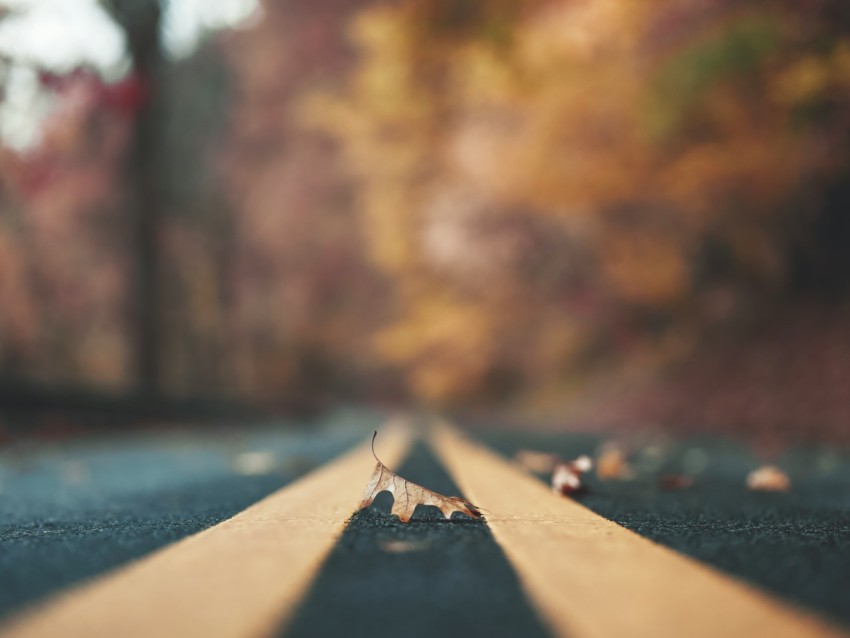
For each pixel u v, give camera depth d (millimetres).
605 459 7746
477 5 19766
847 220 16531
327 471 6398
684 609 1779
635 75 15812
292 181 48156
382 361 55688
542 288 29797
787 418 15102
